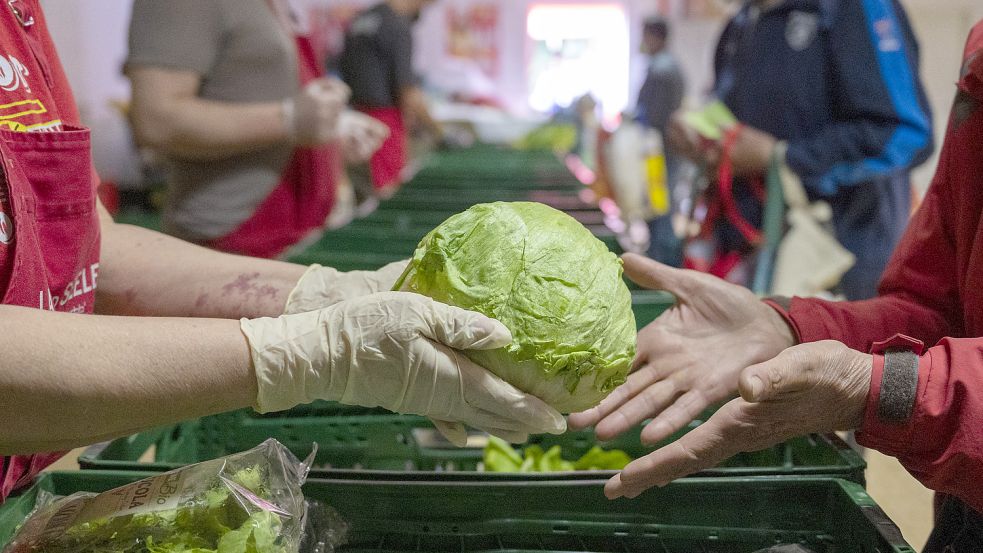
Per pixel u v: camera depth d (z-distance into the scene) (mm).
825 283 2998
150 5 2742
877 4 2865
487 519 1348
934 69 6188
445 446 1991
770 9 3133
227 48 2875
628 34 12297
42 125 1265
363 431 1890
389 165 5707
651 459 1227
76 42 8383
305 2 10797
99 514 1121
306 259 2840
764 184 3180
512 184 4672
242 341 1068
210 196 3119
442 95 10984
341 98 2959
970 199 1354
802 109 3061
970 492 1125
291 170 3297
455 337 1115
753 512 1340
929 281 1526
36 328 967
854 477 1356
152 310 1555
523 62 12375
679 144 3428
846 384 1157
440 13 11953
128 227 1651
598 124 8695
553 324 1177
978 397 1080
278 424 1880
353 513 1348
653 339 1605
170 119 2764
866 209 3018
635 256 1708
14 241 1082
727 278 3346
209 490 1127
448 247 1232
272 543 1077
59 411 968
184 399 1037
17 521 1255
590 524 1351
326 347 1095
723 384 1507
